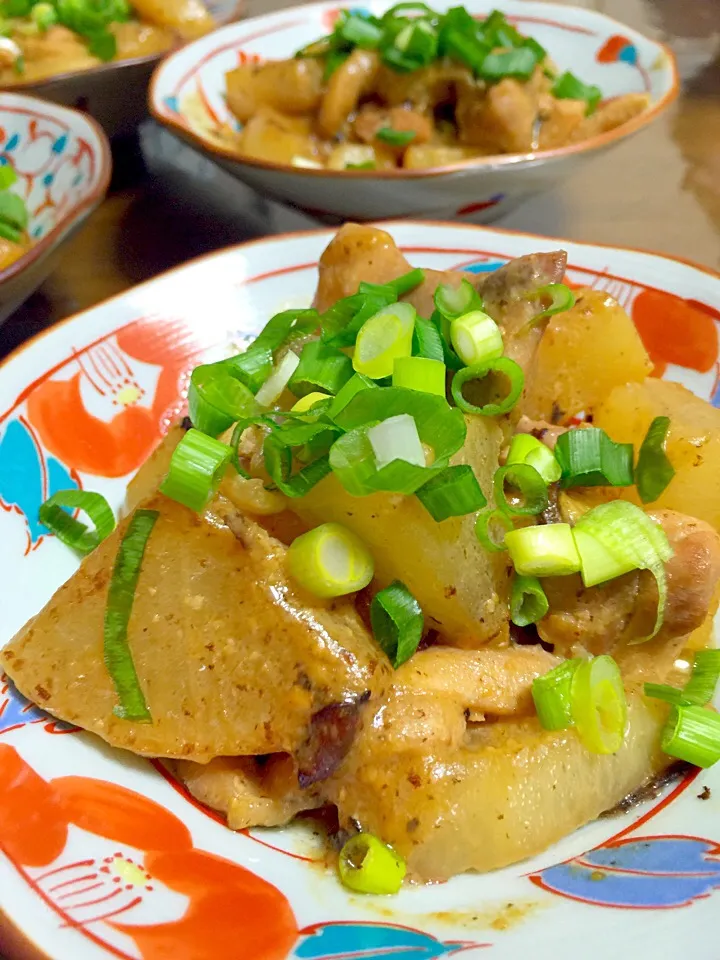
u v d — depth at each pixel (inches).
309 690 4.9
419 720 5.1
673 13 17.5
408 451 5.1
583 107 11.9
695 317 7.8
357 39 11.7
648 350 7.9
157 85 11.7
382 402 5.2
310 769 4.8
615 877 4.9
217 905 4.7
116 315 7.7
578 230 11.3
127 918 4.4
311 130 12.2
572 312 7.0
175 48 12.5
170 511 5.3
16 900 4.4
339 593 5.1
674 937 4.4
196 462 5.2
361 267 7.1
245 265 8.4
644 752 5.4
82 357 7.4
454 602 5.4
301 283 8.4
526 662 5.6
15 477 6.6
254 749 5.0
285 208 11.8
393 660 5.3
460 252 8.5
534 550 5.5
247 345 8.1
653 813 5.3
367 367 5.7
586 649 5.8
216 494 5.4
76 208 9.0
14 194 10.5
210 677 5.1
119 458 7.3
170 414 7.7
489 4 13.6
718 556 5.7
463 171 9.4
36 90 11.3
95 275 10.6
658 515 5.9
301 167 9.5
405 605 5.3
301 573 5.1
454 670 5.3
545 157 9.6
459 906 4.9
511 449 6.1
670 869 4.9
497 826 5.0
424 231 8.6
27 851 4.6
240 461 5.6
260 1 18.2
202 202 12.1
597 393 7.2
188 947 4.4
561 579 5.8
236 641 5.1
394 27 11.7
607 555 5.6
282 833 5.3
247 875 4.9
